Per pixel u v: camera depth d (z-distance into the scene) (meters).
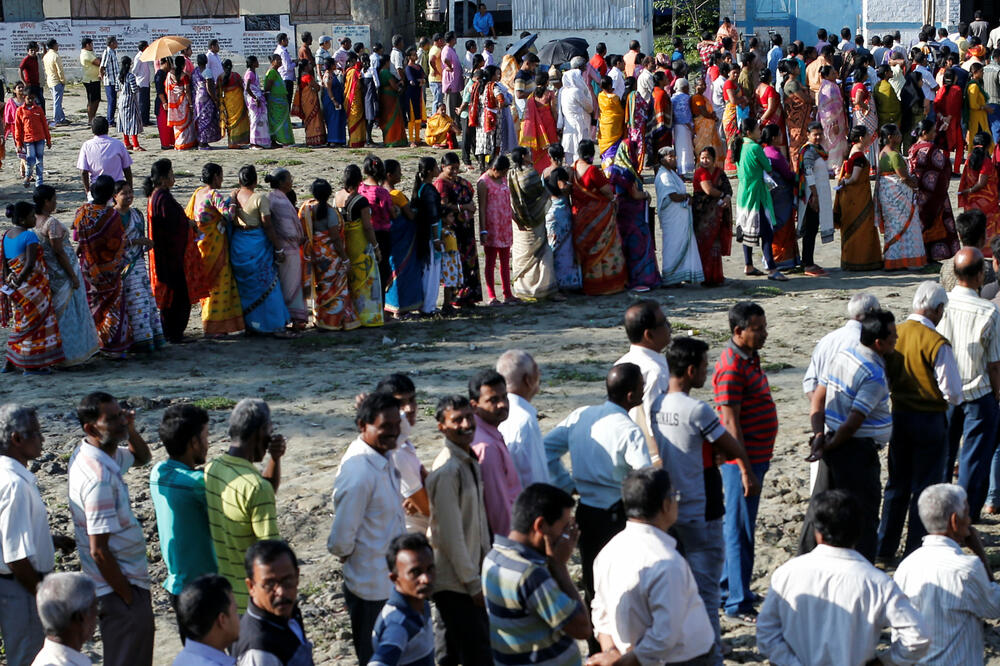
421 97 23.73
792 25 32.88
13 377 11.28
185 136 23.33
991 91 21.14
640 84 21.28
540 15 29.44
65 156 22.67
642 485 4.83
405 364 11.58
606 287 13.95
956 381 6.98
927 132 14.83
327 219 12.56
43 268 11.26
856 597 4.81
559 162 14.32
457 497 5.54
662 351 6.98
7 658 5.79
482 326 12.90
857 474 6.68
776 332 12.33
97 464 5.65
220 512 5.44
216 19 30.89
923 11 30.80
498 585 4.78
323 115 23.75
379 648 4.77
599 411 6.03
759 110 20.00
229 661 4.43
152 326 12.00
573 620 4.69
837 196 14.80
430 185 13.04
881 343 6.52
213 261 12.32
